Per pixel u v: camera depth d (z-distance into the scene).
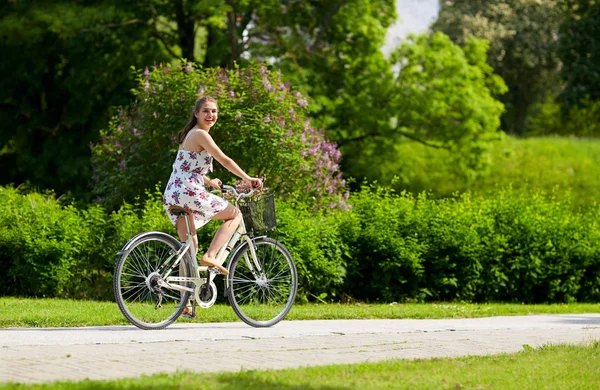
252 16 32.88
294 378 7.11
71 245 16.77
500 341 10.41
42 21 31.52
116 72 33.19
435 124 34.94
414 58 34.66
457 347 9.69
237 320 11.88
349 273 17.48
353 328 11.16
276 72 20.55
